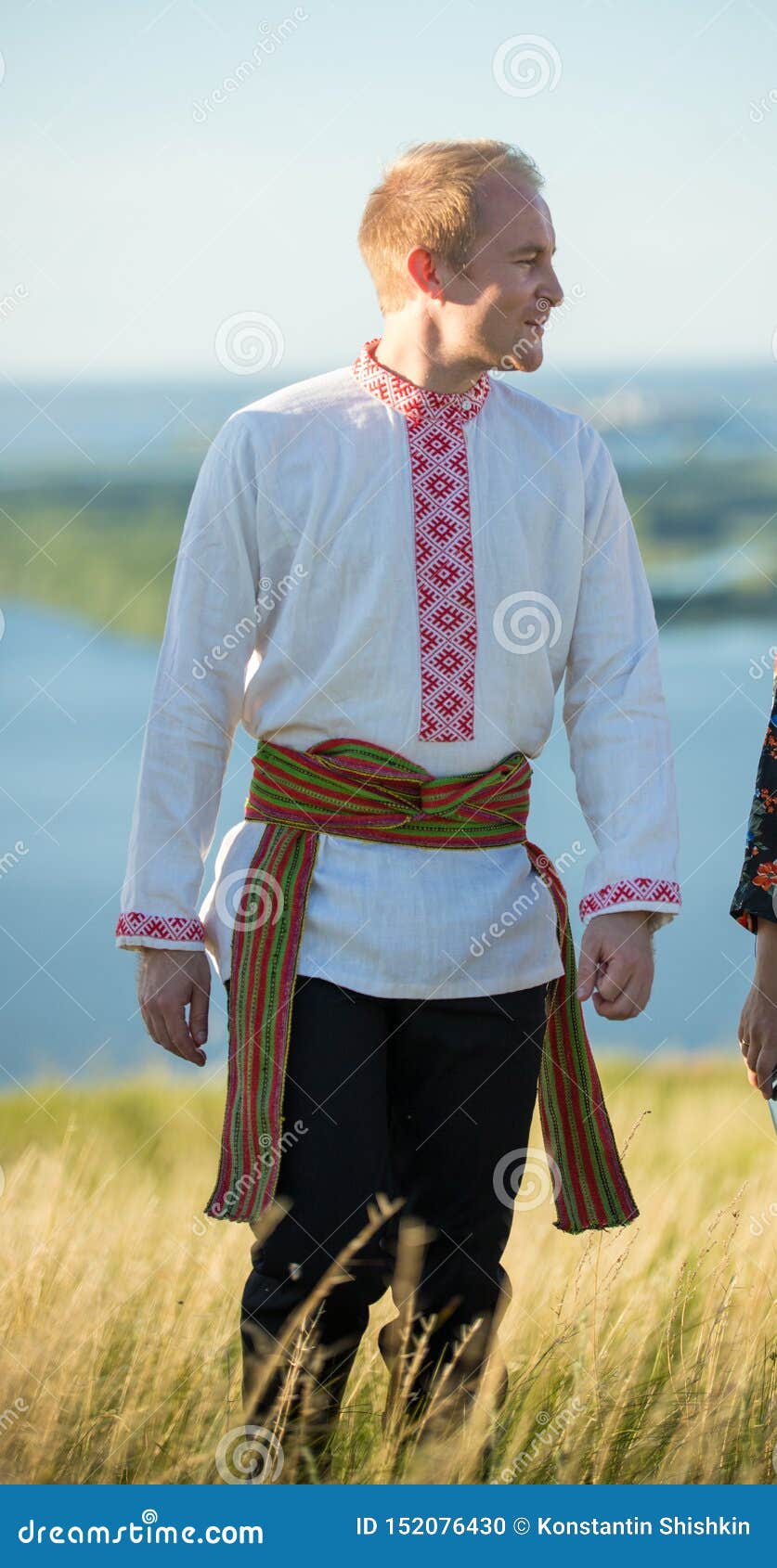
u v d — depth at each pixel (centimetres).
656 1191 539
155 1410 378
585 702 395
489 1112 378
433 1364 384
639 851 384
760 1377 396
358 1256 361
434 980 369
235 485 375
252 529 376
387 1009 375
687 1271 443
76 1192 485
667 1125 795
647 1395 392
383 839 372
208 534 377
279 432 376
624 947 383
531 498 384
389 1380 389
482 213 367
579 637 396
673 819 389
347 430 377
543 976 387
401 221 373
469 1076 376
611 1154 405
